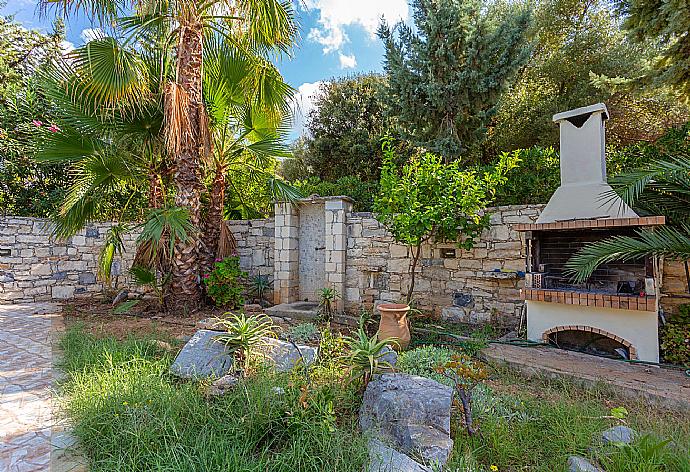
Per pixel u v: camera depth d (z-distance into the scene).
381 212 5.24
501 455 2.00
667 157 4.67
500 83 8.38
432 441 2.01
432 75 8.45
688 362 3.36
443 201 4.63
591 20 10.73
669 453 1.84
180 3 5.10
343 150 13.45
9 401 2.74
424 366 3.23
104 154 5.58
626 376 3.07
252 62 5.93
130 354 3.35
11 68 9.38
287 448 1.98
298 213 7.10
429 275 5.58
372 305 6.01
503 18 8.89
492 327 4.90
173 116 4.91
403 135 9.27
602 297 3.60
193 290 5.78
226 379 2.79
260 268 7.24
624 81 6.12
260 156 5.98
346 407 2.49
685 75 5.27
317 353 3.15
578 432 2.15
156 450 1.91
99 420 2.19
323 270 6.91
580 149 4.05
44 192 8.28
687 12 4.63
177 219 5.02
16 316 5.81
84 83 4.73
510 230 4.98
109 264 6.37
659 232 3.29
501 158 5.00
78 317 5.68
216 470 1.70
